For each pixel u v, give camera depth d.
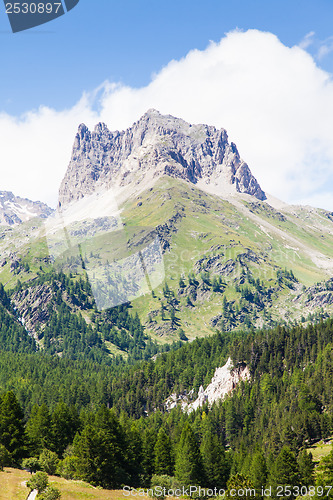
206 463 124.88
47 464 101.81
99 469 101.25
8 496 72.56
